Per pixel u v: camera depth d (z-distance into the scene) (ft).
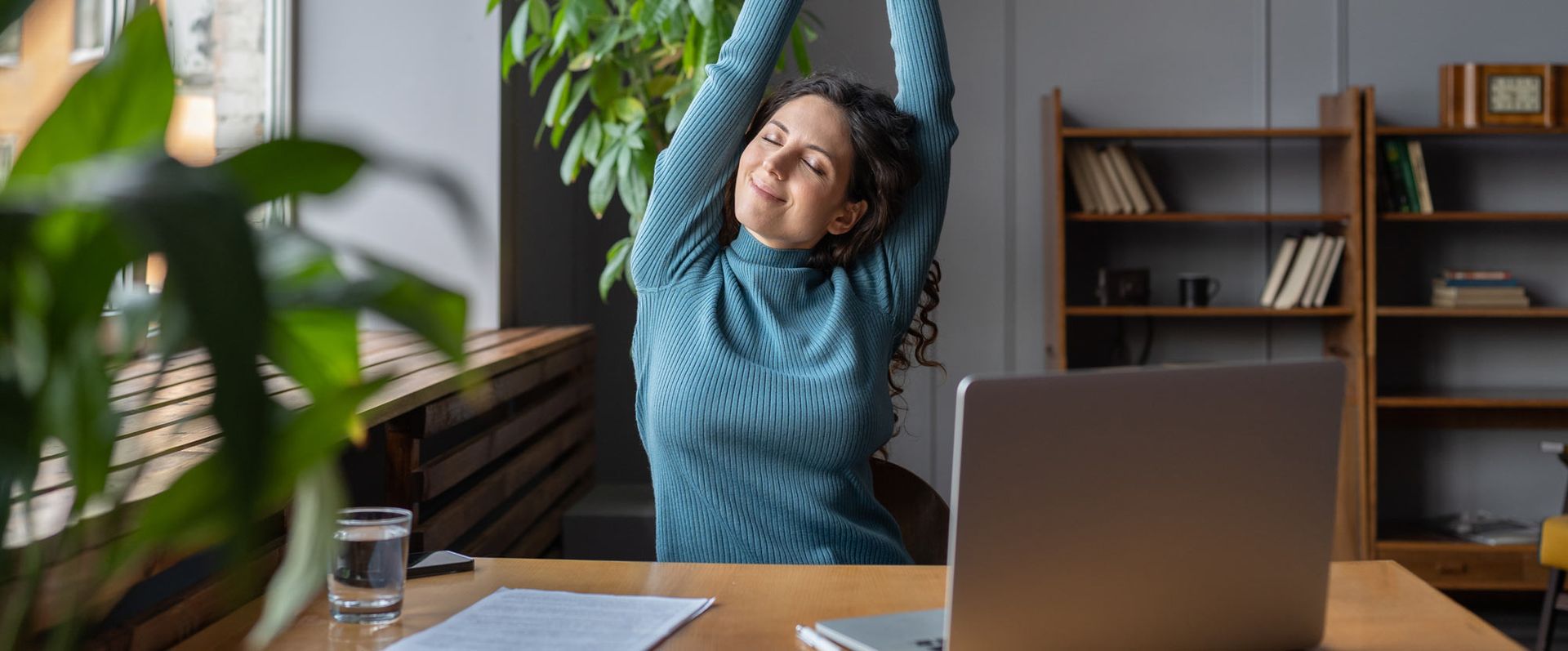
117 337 1.82
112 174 1.46
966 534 3.02
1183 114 14.52
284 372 1.93
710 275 5.53
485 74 10.91
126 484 1.89
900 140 5.59
